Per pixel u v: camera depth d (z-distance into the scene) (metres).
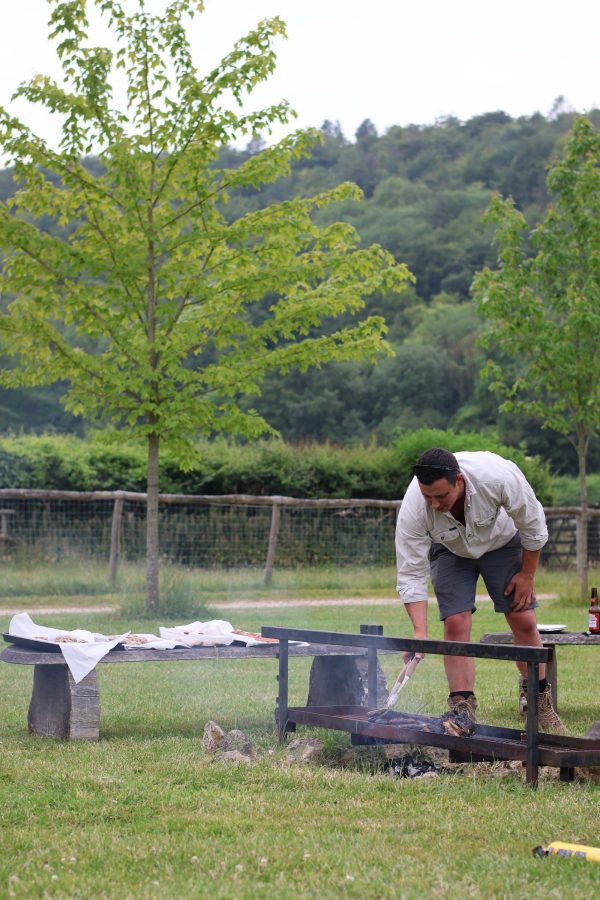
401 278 13.30
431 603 15.81
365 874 3.23
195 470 21.19
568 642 6.48
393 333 60.72
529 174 70.69
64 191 12.81
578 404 15.28
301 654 6.10
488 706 7.00
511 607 5.43
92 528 19.55
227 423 13.10
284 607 14.83
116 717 6.44
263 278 12.66
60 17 12.09
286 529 20.48
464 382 55.91
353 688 6.30
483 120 85.94
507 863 3.33
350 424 53.66
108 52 12.32
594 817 3.91
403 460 23.42
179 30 12.20
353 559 20.69
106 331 12.73
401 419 54.06
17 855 3.46
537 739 4.34
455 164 78.38
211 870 3.28
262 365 13.11
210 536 20.14
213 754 5.11
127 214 12.38
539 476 24.94
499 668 9.17
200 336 12.86
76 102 12.16
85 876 3.21
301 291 13.75
